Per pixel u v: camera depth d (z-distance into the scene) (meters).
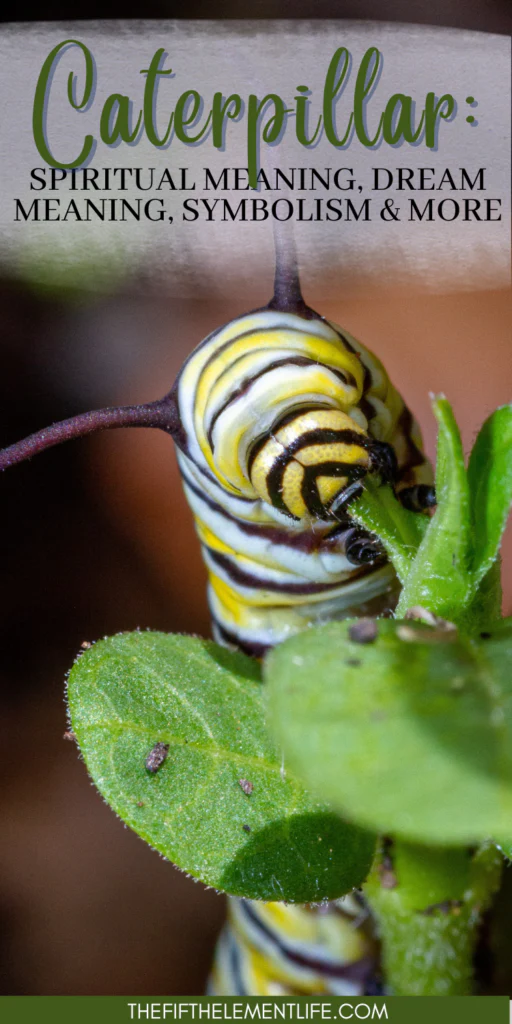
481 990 0.09
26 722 0.13
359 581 0.08
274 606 0.08
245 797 0.07
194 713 0.08
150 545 0.14
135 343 0.15
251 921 0.09
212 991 0.10
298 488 0.08
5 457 0.08
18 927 0.11
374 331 0.14
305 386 0.08
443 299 0.14
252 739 0.08
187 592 0.14
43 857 0.12
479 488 0.07
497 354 0.14
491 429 0.07
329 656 0.07
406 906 0.08
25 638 0.13
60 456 0.14
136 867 0.12
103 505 0.14
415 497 0.08
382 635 0.07
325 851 0.07
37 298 0.14
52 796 0.12
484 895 0.08
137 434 0.15
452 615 0.07
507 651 0.07
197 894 0.12
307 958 0.09
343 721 0.06
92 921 0.11
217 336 0.08
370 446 0.08
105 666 0.08
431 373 0.14
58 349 0.15
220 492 0.08
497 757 0.06
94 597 0.14
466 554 0.07
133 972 0.11
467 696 0.07
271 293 0.12
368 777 0.06
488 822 0.06
